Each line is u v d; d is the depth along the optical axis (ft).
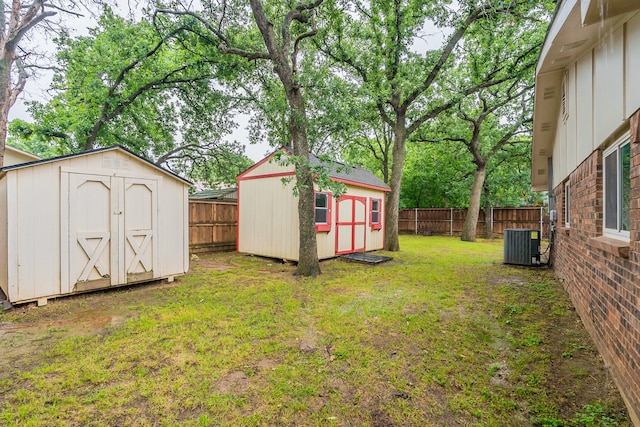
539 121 19.66
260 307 13.85
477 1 25.32
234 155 50.19
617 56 8.20
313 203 21.08
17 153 29.01
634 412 6.33
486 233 49.21
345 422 6.48
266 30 20.15
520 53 30.81
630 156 7.24
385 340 10.44
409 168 58.90
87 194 15.11
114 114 34.96
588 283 10.98
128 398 7.16
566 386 7.69
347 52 32.48
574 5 8.34
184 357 9.11
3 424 6.23
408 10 28.76
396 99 33.63
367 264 25.31
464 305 14.26
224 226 32.96
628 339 6.94
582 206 12.18
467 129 44.65
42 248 13.75
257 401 7.11
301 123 20.42
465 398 7.26
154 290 16.72
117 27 31.83
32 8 22.06
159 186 18.11
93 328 11.32
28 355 9.23
